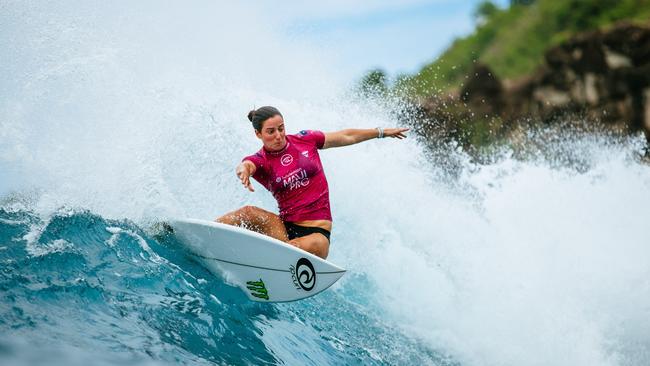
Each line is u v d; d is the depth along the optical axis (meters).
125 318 16.44
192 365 15.61
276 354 18.34
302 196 19.94
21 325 14.38
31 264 17.03
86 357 13.98
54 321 15.08
